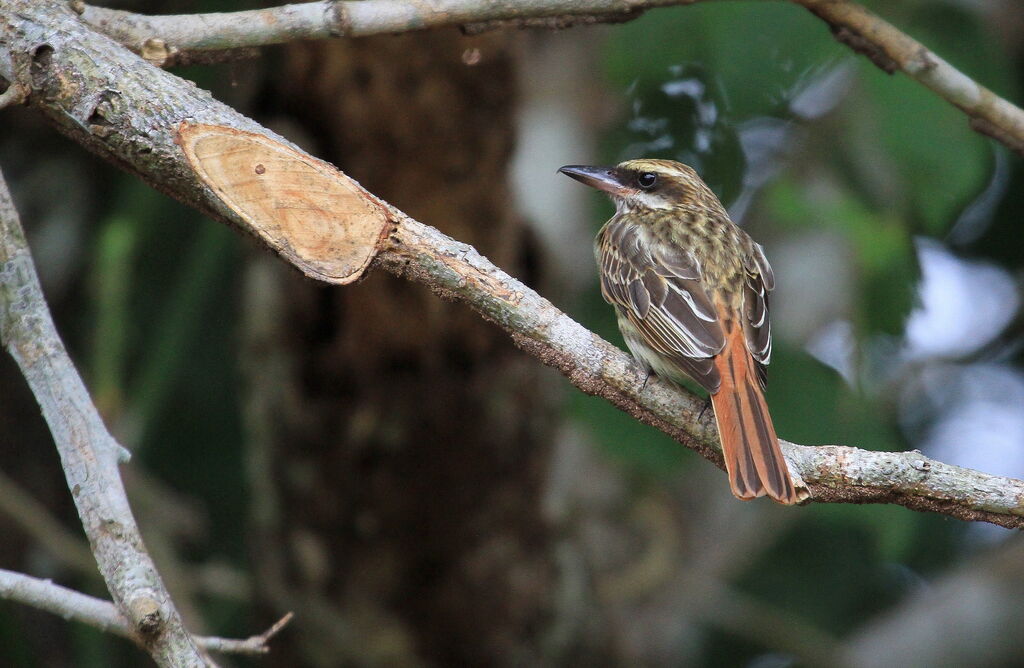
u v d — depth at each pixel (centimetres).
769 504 1513
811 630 1418
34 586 600
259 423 1198
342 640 1198
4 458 1271
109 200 1319
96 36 690
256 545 1212
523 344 726
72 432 630
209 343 1332
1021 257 1504
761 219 1387
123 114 675
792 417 1134
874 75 1051
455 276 699
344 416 1165
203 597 1317
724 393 780
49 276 1297
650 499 1484
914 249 1173
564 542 1242
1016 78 1403
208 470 1352
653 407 759
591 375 744
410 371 1145
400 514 1181
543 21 796
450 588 1198
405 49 1075
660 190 1075
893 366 1435
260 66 1131
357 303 1123
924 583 1571
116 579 604
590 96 1374
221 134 680
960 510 693
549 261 1216
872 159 1191
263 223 682
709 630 1539
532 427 1180
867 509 1177
